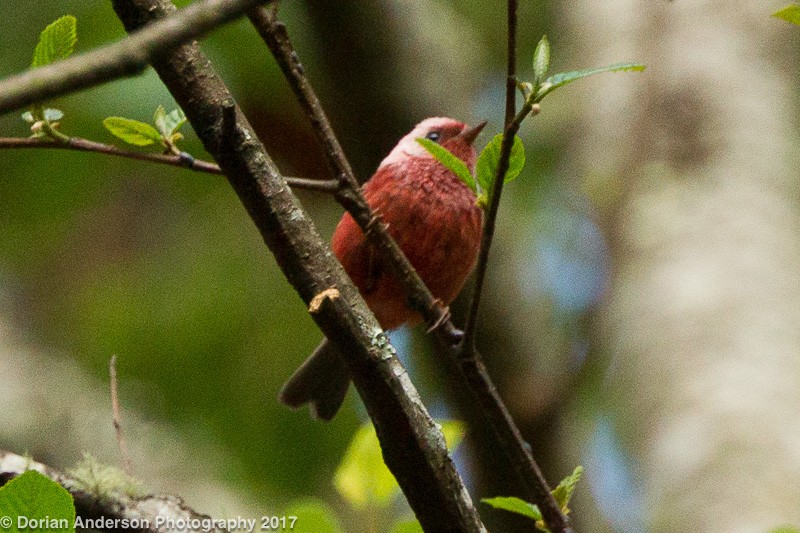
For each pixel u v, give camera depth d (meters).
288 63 5.96
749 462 8.82
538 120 13.43
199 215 13.62
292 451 12.94
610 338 11.09
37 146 5.75
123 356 13.20
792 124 11.91
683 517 8.76
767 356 9.71
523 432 11.16
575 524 11.26
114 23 11.28
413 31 11.13
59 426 11.23
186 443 12.43
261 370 13.13
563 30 13.84
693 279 10.52
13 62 11.40
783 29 12.84
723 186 11.27
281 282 13.33
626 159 12.16
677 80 12.37
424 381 13.03
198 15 3.38
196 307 13.28
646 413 9.87
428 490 5.44
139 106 11.09
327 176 12.28
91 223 13.68
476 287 6.07
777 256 10.61
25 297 13.32
